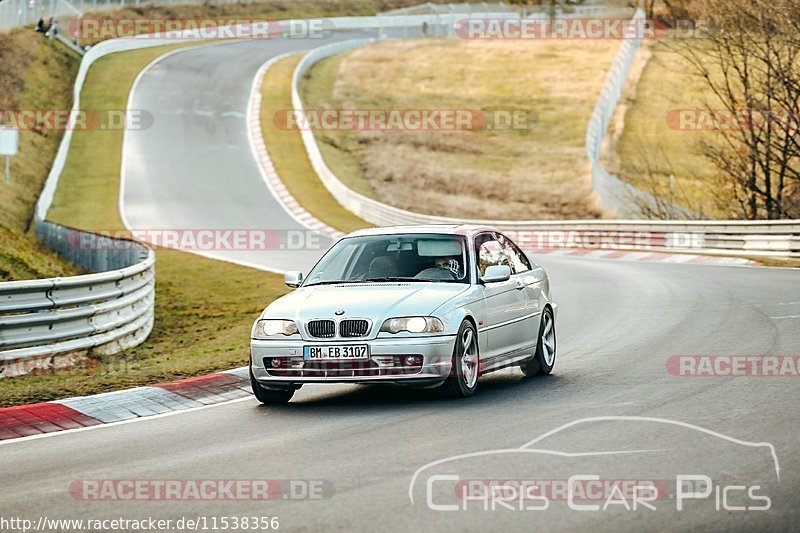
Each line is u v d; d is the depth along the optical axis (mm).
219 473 12539
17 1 109062
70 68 111188
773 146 62156
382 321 16859
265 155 95188
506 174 94062
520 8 149875
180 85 116625
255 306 38000
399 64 135125
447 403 16969
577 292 36375
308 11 166750
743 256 49688
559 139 104625
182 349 27812
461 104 118125
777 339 22953
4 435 15727
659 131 96625
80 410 17547
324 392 19219
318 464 12789
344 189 81438
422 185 92000
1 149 61219
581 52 136000
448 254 18781
